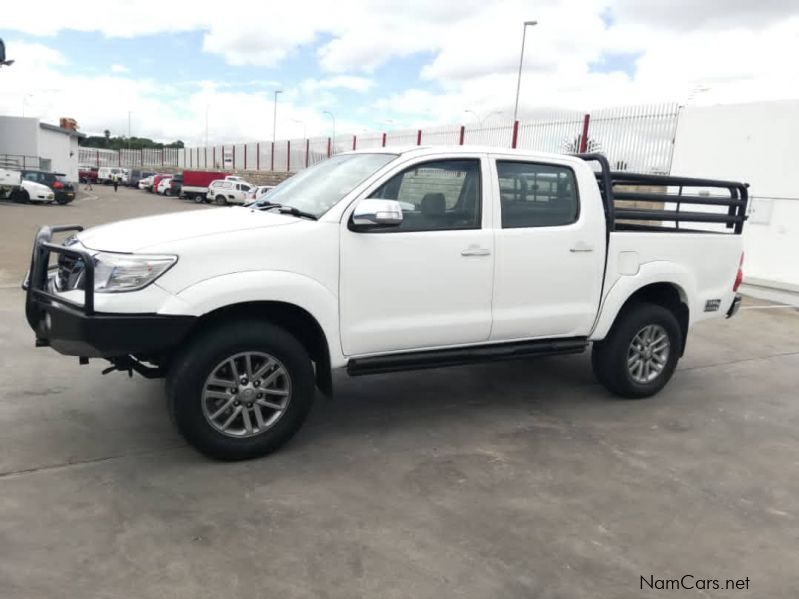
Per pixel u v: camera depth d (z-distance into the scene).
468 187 4.38
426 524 3.24
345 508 3.37
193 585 2.68
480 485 3.69
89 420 4.39
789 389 5.82
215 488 3.52
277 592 2.66
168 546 2.95
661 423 4.82
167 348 3.63
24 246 12.95
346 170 4.45
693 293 5.37
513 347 4.64
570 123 14.73
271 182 41.12
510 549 3.05
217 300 3.55
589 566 2.95
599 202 4.87
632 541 3.17
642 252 5.06
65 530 3.04
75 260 3.80
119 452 3.93
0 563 2.77
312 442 4.21
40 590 2.61
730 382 5.97
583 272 4.79
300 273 3.80
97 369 5.44
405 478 3.74
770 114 11.36
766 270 11.62
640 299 5.42
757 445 4.48
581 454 4.19
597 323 4.92
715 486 3.82
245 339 3.70
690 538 3.22
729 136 12.01
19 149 45.91
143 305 3.44
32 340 6.22
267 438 3.88
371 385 5.46
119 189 58.53
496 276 4.43
